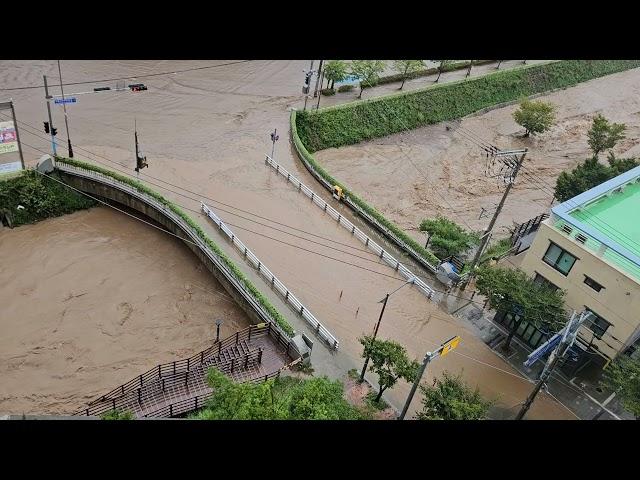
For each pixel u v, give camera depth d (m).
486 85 77.62
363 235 47.12
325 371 35.50
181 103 62.03
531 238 51.34
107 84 62.53
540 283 39.34
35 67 62.81
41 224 44.84
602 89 87.38
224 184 50.78
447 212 55.22
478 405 29.73
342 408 29.81
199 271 43.22
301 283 41.97
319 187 53.84
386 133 66.31
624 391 32.50
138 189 45.12
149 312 39.41
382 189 57.00
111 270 42.03
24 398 32.97
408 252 47.56
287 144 58.38
